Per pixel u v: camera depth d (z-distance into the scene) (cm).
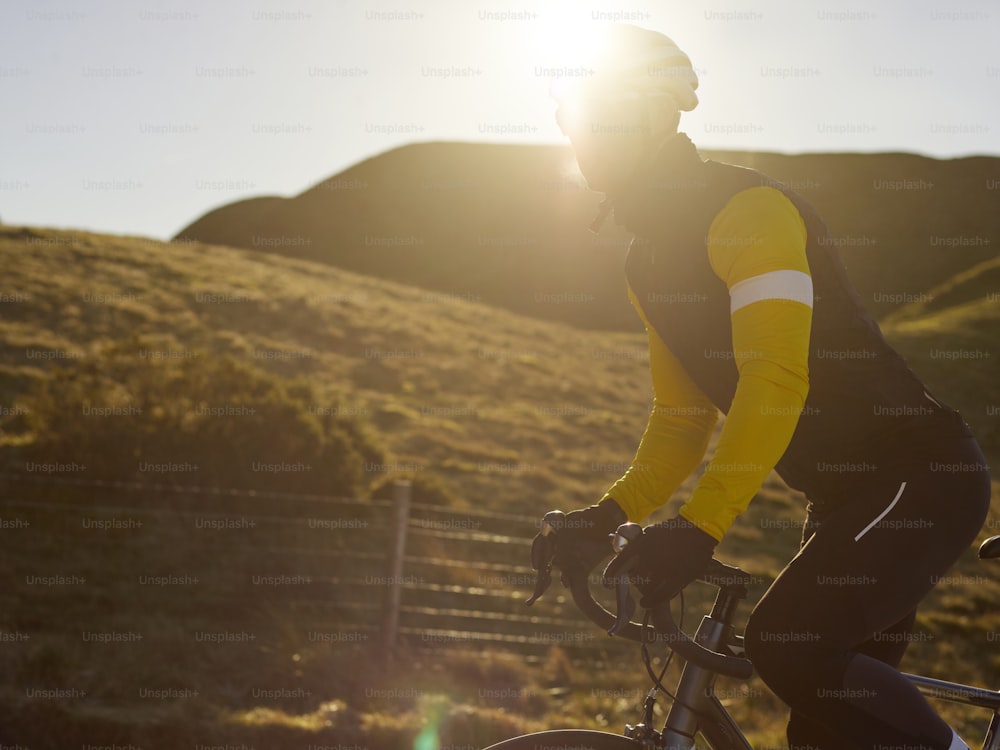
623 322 6288
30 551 761
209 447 951
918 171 8456
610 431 2052
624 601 140
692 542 145
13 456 945
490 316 3366
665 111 180
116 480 898
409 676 633
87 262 2642
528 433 1872
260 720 509
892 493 166
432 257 7600
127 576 750
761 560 1267
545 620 869
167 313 2245
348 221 8294
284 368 2002
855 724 157
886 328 4369
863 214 7844
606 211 195
